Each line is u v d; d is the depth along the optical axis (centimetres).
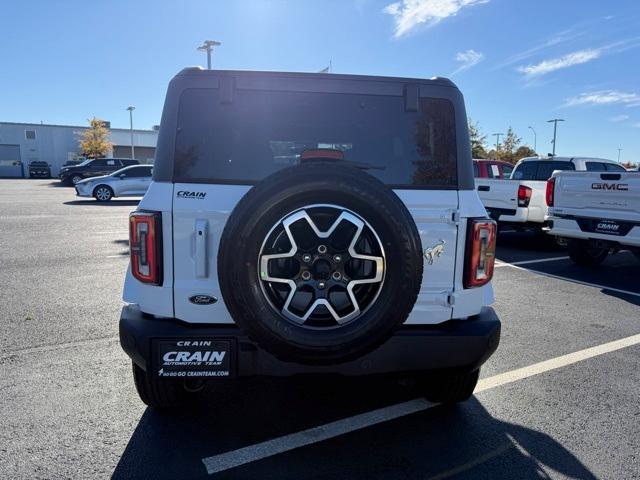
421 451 304
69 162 4806
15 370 406
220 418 339
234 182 276
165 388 322
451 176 296
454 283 291
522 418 347
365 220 247
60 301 605
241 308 245
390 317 252
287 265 252
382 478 277
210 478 274
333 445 310
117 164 3359
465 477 279
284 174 245
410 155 299
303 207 245
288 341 247
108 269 792
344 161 288
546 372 425
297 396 375
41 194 2502
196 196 272
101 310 570
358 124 298
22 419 330
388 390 387
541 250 1082
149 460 288
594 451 308
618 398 379
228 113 288
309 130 296
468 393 342
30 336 484
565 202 851
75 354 441
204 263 272
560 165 1122
